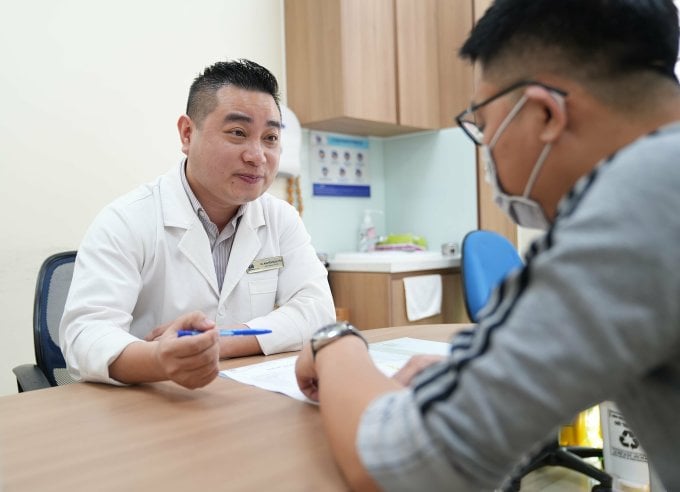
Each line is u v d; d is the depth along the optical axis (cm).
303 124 299
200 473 55
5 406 80
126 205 136
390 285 267
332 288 292
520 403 39
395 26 306
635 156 40
